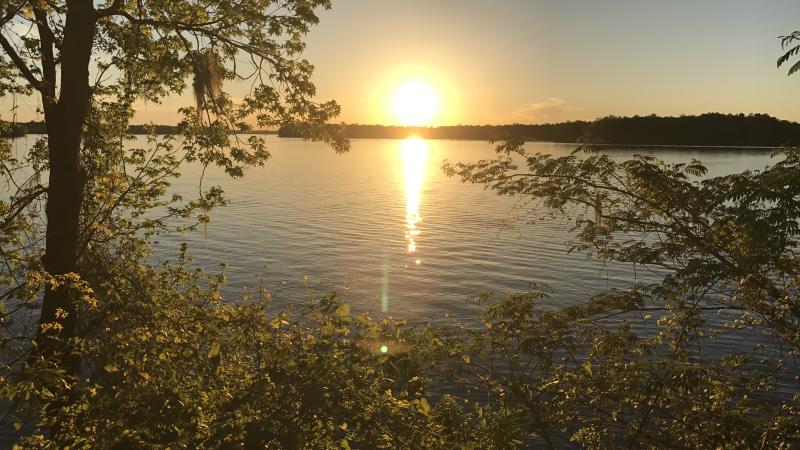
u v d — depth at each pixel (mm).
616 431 9055
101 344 8727
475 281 40188
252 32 11414
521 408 7816
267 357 5520
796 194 7055
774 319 8305
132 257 12398
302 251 50375
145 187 11664
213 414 4836
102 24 11398
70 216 10227
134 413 4219
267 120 11578
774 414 6465
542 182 10320
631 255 9773
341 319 5543
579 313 9078
